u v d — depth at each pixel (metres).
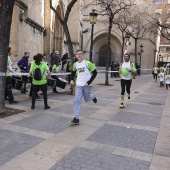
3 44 6.70
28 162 3.94
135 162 4.10
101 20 40.34
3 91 6.80
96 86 15.48
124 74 8.46
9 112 6.94
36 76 7.37
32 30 17.56
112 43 42.06
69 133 5.41
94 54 42.41
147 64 41.09
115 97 10.97
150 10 36.53
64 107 8.09
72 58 11.24
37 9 18.88
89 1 33.72
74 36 32.81
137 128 6.06
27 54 11.17
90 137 5.22
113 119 6.82
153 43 48.03
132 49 40.19
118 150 4.57
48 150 4.44
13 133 5.25
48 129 5.62
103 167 3.88
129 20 31.09
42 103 8.60
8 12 6.65
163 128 6.18
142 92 13.62
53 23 23.69
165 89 16.19
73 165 3.90
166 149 4.73
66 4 28.94
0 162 3.90
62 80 11.52
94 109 8.05
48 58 20.97
